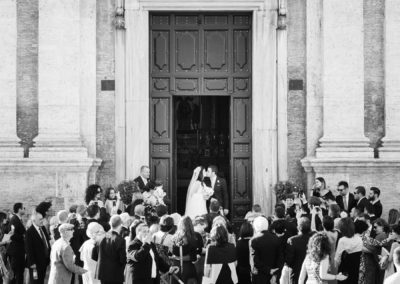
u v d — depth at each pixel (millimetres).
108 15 26406
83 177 25562
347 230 17859
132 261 17188
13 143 25656
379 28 26219
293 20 26469
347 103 26000
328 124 26000
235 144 27094
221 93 27094
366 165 25625
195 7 26578
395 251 14656
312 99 26250
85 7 26188
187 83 27078
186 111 30750
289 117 26469
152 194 24484
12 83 25812
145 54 26500
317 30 26312
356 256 17859
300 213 20969
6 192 25438
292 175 26438
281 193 25203
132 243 17219
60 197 25453
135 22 26438
